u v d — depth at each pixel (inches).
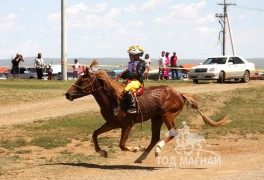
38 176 412.8
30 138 625.9
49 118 763.4
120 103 442.6
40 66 1378.0
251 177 401.7
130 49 454.0
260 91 1062.4
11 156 518.0
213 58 1282.0
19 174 421.1
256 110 864.9
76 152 549.3
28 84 1174.3
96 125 707.4
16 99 949.8
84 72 446.0
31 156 523.8
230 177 403.2
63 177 408.5
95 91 444.5
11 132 660.7
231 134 671.1
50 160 495.8
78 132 663.1
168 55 1368.1
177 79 1418.6
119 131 683.4
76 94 446.6
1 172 427.5
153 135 479.2
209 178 401.4
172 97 468.1
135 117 451.2
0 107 881.5
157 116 475.2
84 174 421.7
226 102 933.2
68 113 815.1
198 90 1060.5
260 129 705.0
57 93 1032.8
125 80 470.3
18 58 1392.7
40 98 973.8
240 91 1051.3
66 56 1440.7
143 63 453.4
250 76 1300.4
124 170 440.1
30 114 815.7
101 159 502.0
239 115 818.8
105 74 443.8
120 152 546.9
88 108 860.6
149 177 408.5
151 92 459.5
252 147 571.2
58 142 596.4
